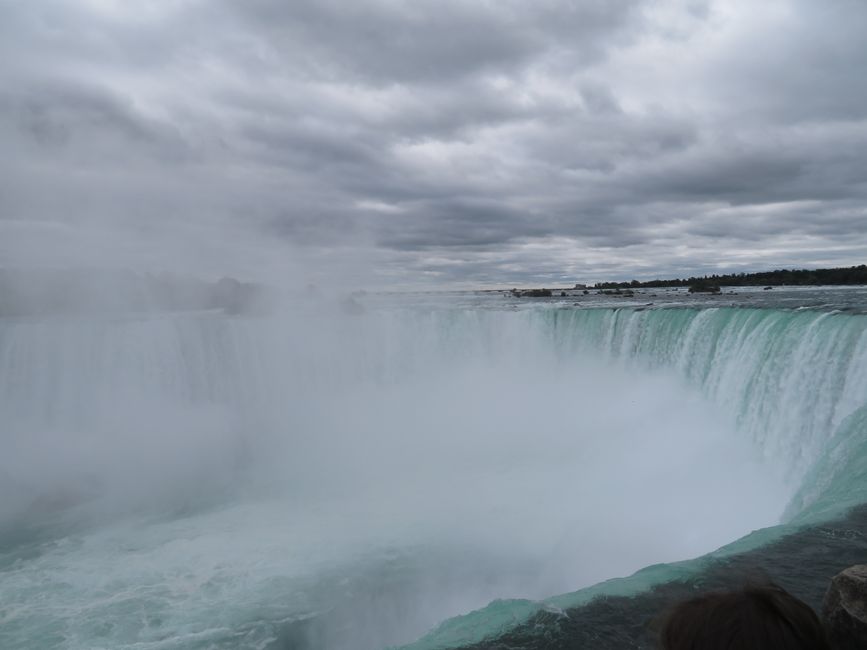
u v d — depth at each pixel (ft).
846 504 22.34
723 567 18.34
